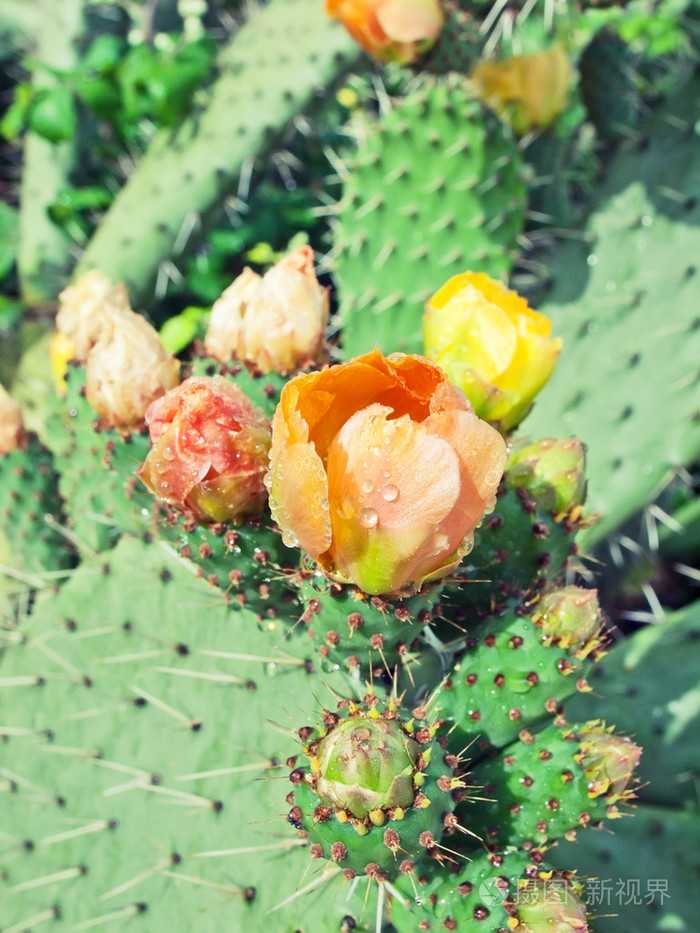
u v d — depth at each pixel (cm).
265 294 39
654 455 58
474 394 36
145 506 41
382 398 30
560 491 38
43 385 77
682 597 74
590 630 35
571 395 61
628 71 69
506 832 34
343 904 36
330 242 86
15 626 50
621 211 64
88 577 46
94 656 44
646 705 52
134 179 80
